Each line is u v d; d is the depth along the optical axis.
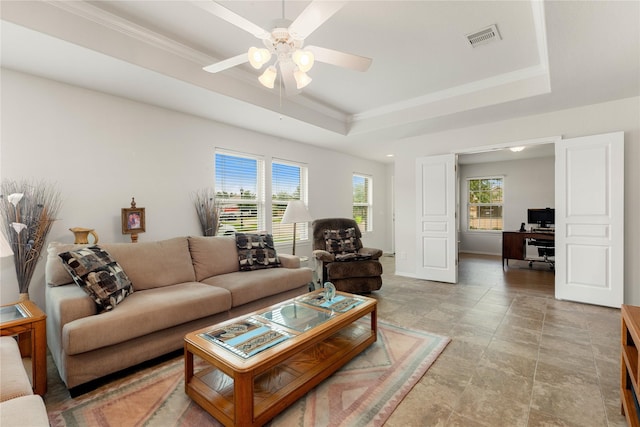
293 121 4.07
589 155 3.52
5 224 2.47
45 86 2.71
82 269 2.05
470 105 3.66
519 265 6.22
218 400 1.66
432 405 1.75
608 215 3.41
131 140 3.25
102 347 1.92
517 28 2.48
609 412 1.68
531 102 3.46
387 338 2.64
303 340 1.76
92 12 2.23
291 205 4.04
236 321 2.08
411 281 4.78
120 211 3.16
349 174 6.57
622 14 1.92
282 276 3.20
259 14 2.31
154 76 2.69
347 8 2.22
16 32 2.01
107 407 1.74
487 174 7.83
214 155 4.06
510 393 1.86
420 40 2.66
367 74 3.35
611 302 3.41
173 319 2.22
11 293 2.55
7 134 2.53
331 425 1.59
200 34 2.59
